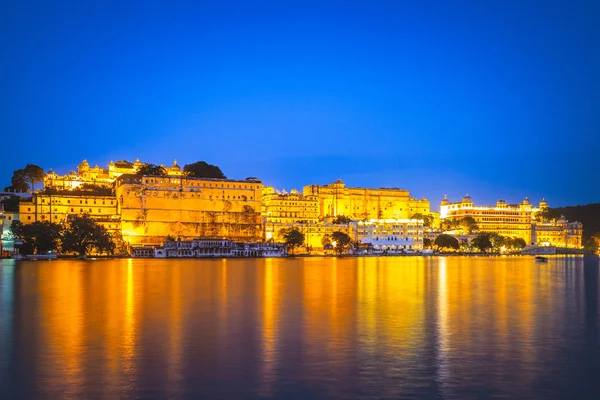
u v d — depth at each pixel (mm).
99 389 37719
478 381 39875
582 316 68875
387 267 185875
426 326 60750
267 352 47969
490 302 83125
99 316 67062
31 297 86750
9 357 45906
